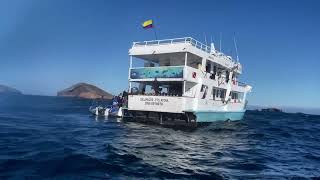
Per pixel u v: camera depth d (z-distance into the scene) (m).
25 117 31.08
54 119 30.89
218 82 32.22
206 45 31.95
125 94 33.03
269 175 11.80
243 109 39.41
